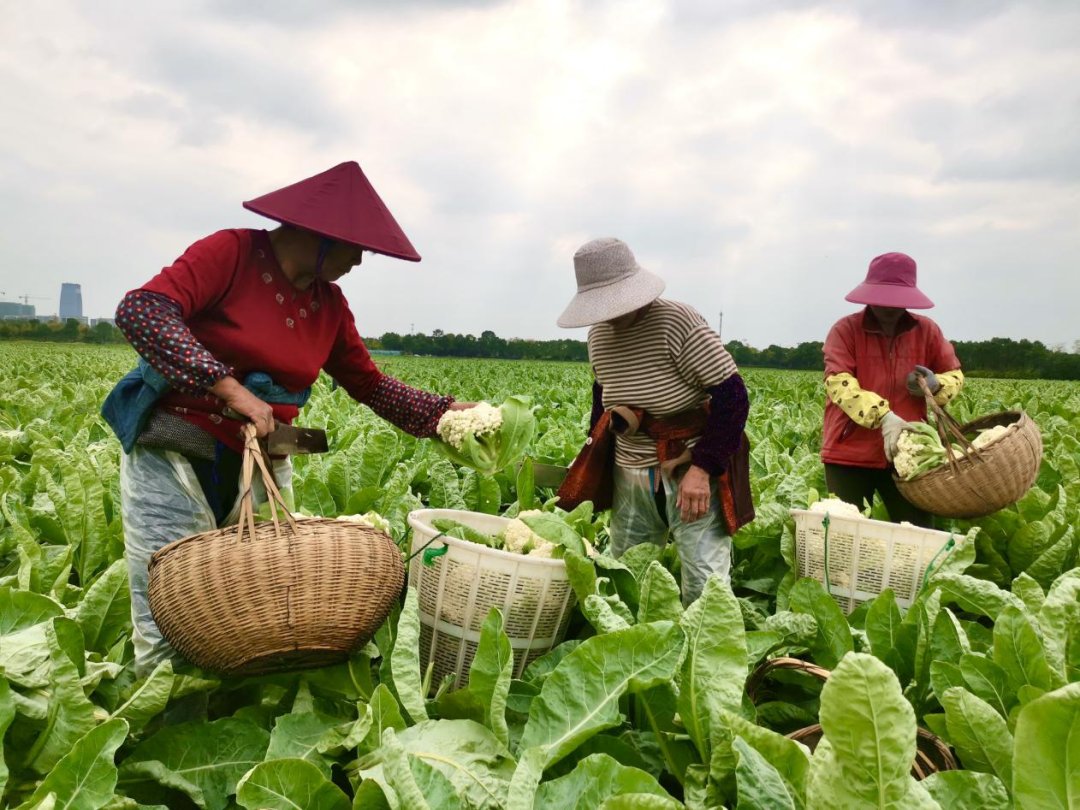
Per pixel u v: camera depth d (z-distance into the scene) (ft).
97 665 8.54
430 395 11.12
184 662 8.84
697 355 11.12
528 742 7.07
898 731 4.73
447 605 9.57
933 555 11.84
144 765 7.59
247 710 8.69
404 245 9.04
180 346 8.07
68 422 26.86
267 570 7.54
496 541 10.91
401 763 5.93
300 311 9.23
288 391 9.34
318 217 8.61
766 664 8.31
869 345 15.74
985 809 5.89
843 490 16.24
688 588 12.05
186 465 8.87
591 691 7.27
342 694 8.92
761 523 14.52
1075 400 46.65
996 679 7.50
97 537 12.48
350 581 7.82
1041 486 19.66
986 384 92.32
